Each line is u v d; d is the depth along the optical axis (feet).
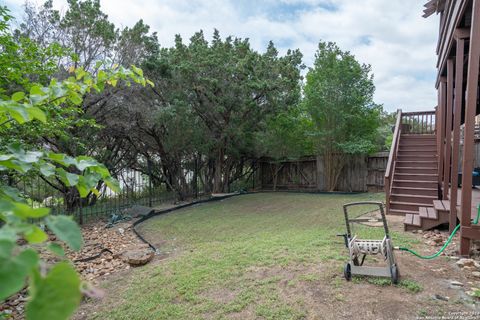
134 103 23.84
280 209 25.05
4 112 3.20
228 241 15.15
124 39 23.94
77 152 21.56
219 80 28.48
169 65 26.58
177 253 13.73
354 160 36.76
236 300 8.63
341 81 33.81
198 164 34.37
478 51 11.26
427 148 25.36
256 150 38.04
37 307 1.23
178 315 8.07
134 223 20.40
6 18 9.77
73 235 1.64
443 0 16.74
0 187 3.26
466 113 11.69
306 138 37.65
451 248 12.77
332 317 7.52
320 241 13.87
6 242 1.29
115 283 10.64
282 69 30.76
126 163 30.96
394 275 8.98
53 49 12.35
